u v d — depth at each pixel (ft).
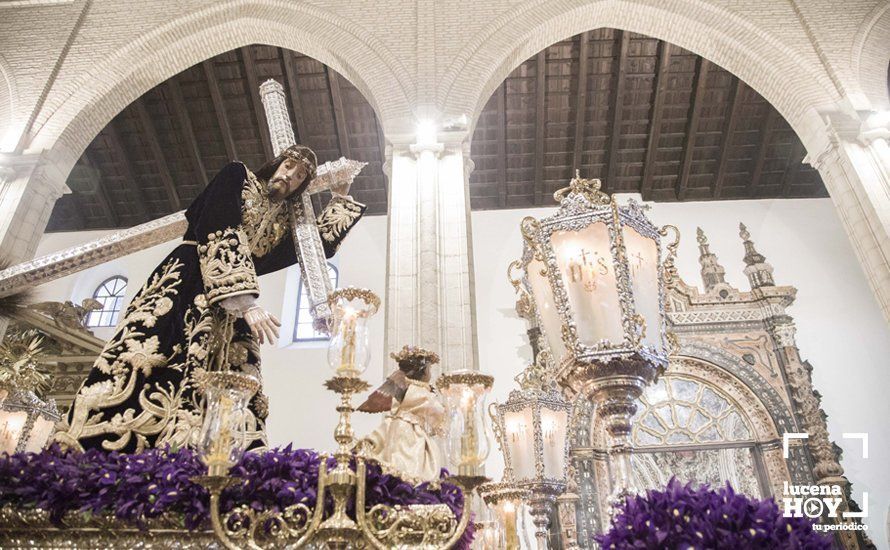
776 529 5.85
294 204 10.43
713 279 41.04
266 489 6.18
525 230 11.17
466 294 24.04
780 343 37.58
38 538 6.07
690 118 43.04
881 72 30.42
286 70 40.29
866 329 41.86
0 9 34.40
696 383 37.55
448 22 32.78
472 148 44.70
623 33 39.01
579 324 9.74
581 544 31.99
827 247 45.11
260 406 8.63
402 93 30.25
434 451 10.50
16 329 30.45
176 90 40.91
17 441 18.52
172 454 6.64
